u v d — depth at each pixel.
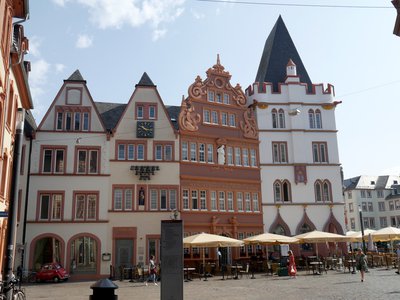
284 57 54.44
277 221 46.47
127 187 40.50
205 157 44.25
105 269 38.31
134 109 42.50
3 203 25.41
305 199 47.72
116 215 39.66
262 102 49.28
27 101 31.03
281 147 48.94
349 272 36.31
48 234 38.03
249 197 46.19
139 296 23.61
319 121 50.53
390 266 42.69
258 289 25.41
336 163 49.38
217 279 34.16
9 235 15.78
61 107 40.88
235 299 20.89
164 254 15.68
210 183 43.66
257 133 48.41
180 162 42.22
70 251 38.16
